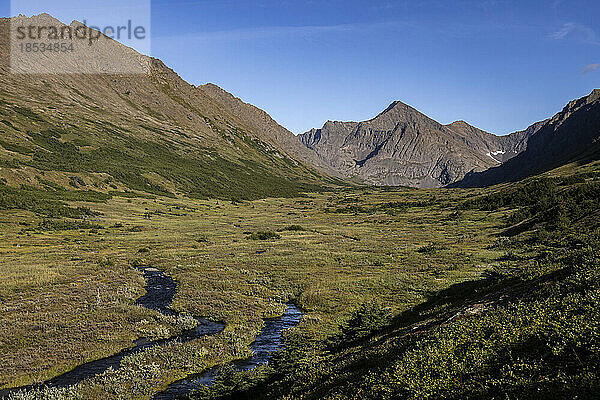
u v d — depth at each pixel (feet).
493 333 44.57
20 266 187.11
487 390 34.71
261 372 64.80
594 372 31.19
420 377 39.19
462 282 126.21
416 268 165.99
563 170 617.21
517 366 36.45
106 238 314.96
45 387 67.31
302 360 65.05
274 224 439.22
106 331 98.99
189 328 104.94
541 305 48.57
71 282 158.71
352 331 81.20
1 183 424.05
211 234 346.74
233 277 166.91
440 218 390.21
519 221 262.47
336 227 388.16
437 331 54.13
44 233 315.37
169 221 448.65
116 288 147.02
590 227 158.10
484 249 196.95
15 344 88.99
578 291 49.47
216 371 76.13
